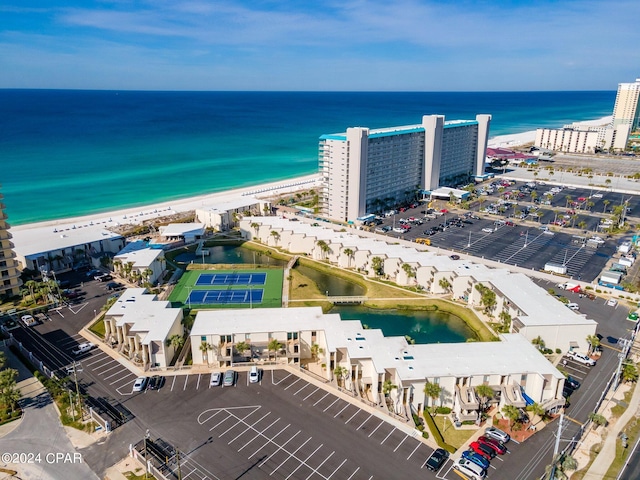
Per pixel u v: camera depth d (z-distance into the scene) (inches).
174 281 6815.9
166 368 4522.6
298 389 4205.2
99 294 6259.8
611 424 3826.3
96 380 4338.1
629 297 6141.7
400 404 3914.9
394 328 5654.5
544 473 3302.2
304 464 3341.5
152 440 3565.5
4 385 3890.3
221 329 4690.0
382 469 3309.5
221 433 3646.7
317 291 6496.1
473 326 5610.2
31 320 5423.2
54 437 3602.4
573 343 4877.0
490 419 3875.5
